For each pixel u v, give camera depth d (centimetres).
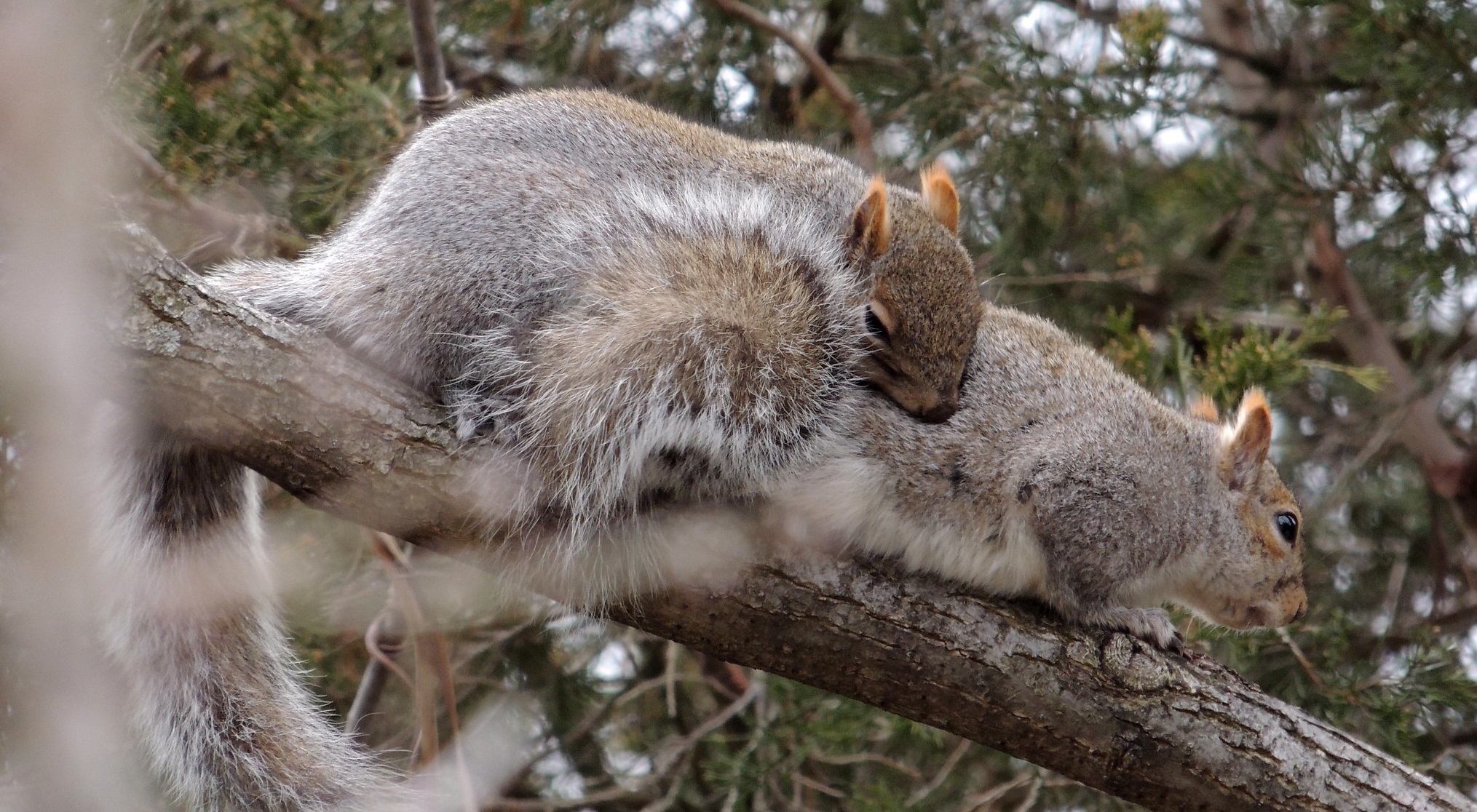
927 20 1084
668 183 705
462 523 552
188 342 513
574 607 588
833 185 805
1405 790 593
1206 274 1107
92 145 308
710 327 622
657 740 1074
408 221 629
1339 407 1184
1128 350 923
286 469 532
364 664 991
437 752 781
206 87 922
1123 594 703
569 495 588
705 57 1072
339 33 945
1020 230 1048
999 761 1020
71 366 306
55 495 307
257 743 649
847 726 929
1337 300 1118
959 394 697
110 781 308
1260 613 757
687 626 586
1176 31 1180
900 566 666
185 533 658
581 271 621
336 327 618
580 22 1059
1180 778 589
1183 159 1140
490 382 603
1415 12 941
